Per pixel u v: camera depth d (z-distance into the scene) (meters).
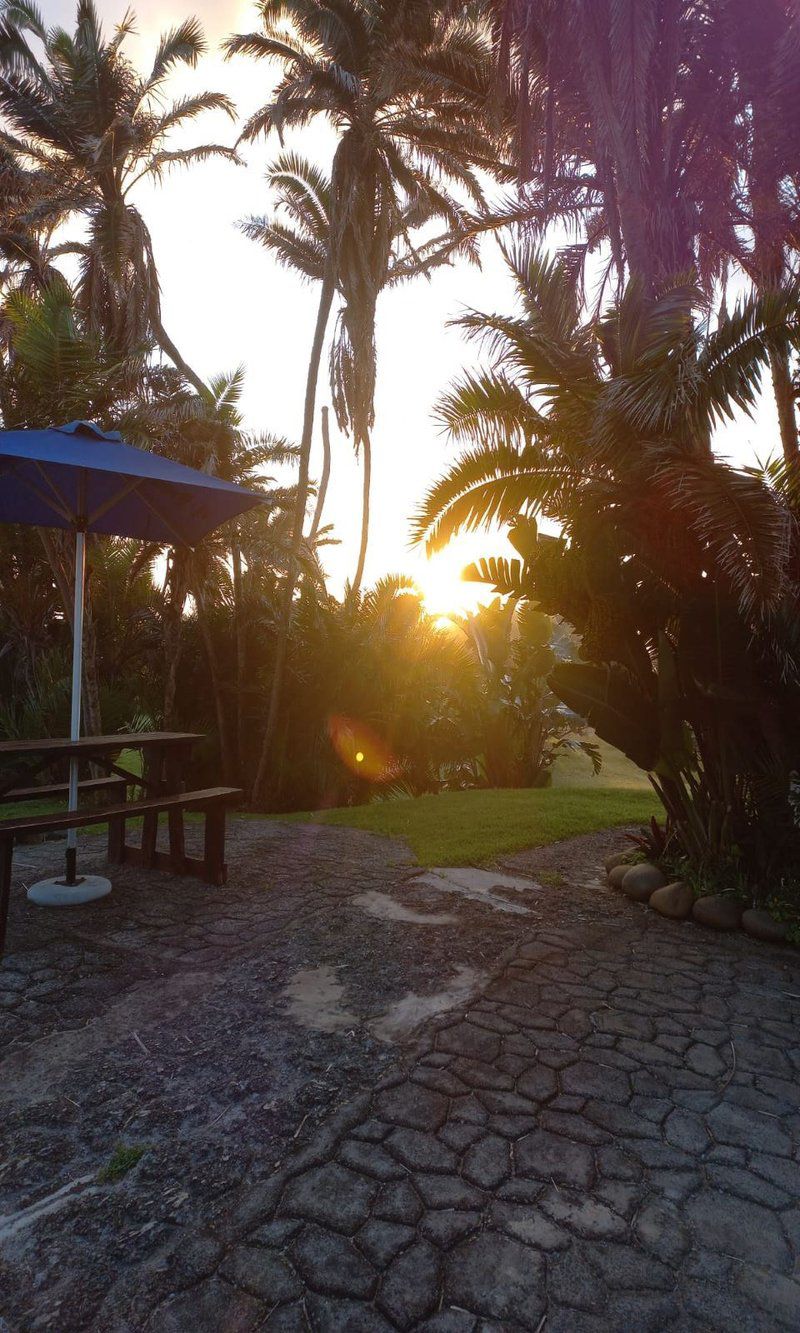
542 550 5.88
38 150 18.48
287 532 12.99
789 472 5.21
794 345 4.52
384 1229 2.08
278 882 5.69
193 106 18.11
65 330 9.91
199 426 11.65
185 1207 2.15
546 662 15.48
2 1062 2.94
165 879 5.61
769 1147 2.54
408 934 4.59
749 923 4.82
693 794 5.66
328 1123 2.57
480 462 5.57
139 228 18.36
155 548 12.27
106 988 3.64
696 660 5.12
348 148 14.02
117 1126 2.53
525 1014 3.52
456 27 13.26
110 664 13.52
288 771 12.49
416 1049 3.13
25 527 11.62
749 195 9.02
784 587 4.44
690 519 4.98
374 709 13.17
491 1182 2.30
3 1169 2.29
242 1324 1.76
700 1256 2.02
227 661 13.73
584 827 8.59
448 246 15.88
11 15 17.05
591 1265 1.98
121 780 5.55
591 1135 2.57
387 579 13.91
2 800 4.86
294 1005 3.52
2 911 4.03
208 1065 2.95
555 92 8.66
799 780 5.28
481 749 15.58
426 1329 1.76
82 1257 1.96
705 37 8.03
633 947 4.54
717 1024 3.50
